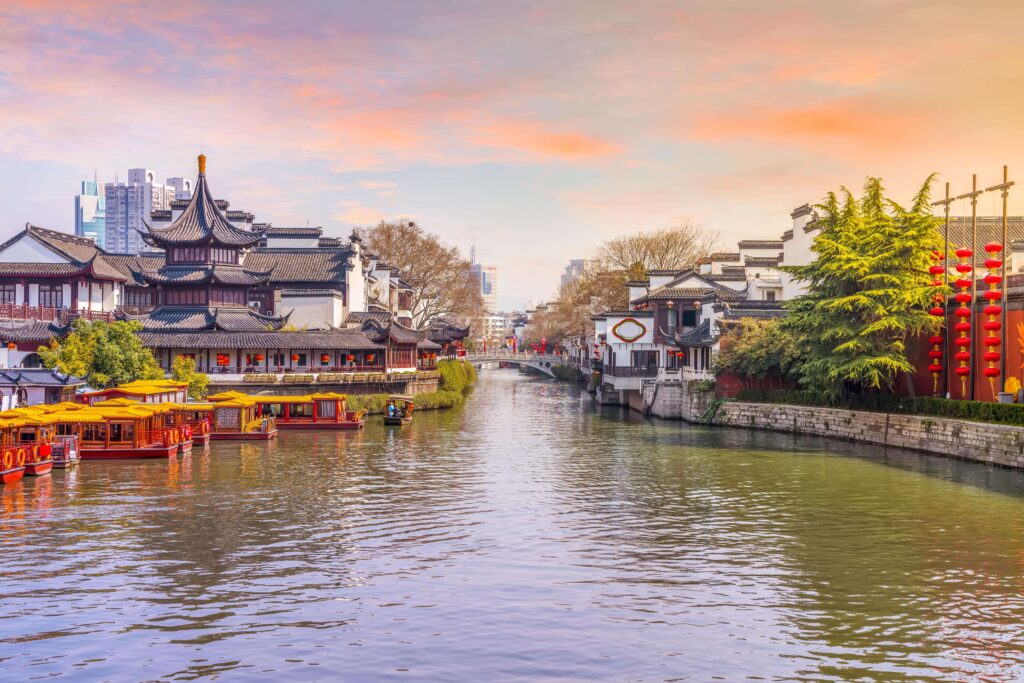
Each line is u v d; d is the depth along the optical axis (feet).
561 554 115.96
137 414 200.34
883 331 216.95
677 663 81.05
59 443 184.75
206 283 333.62
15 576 105.81
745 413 257.96
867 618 92.17
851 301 215.92
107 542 121.60
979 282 217.77
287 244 443.32
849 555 114.93
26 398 244.22
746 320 265.75
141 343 271.28
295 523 133.18
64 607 95.14
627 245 477.77
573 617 92.27
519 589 101.30
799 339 234.79
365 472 179.63
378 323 359.66
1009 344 190.29
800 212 329.72
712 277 358.02
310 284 391.86
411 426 271.49
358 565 110.83
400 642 85.71
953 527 128.98
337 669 79.71
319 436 245.04
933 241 214.28
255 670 79.51
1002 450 172.86
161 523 133.08
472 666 80.33
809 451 205.36
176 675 78.48
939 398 200.85
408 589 101.24
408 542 122.01
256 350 318.04
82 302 326.44
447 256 522.06
